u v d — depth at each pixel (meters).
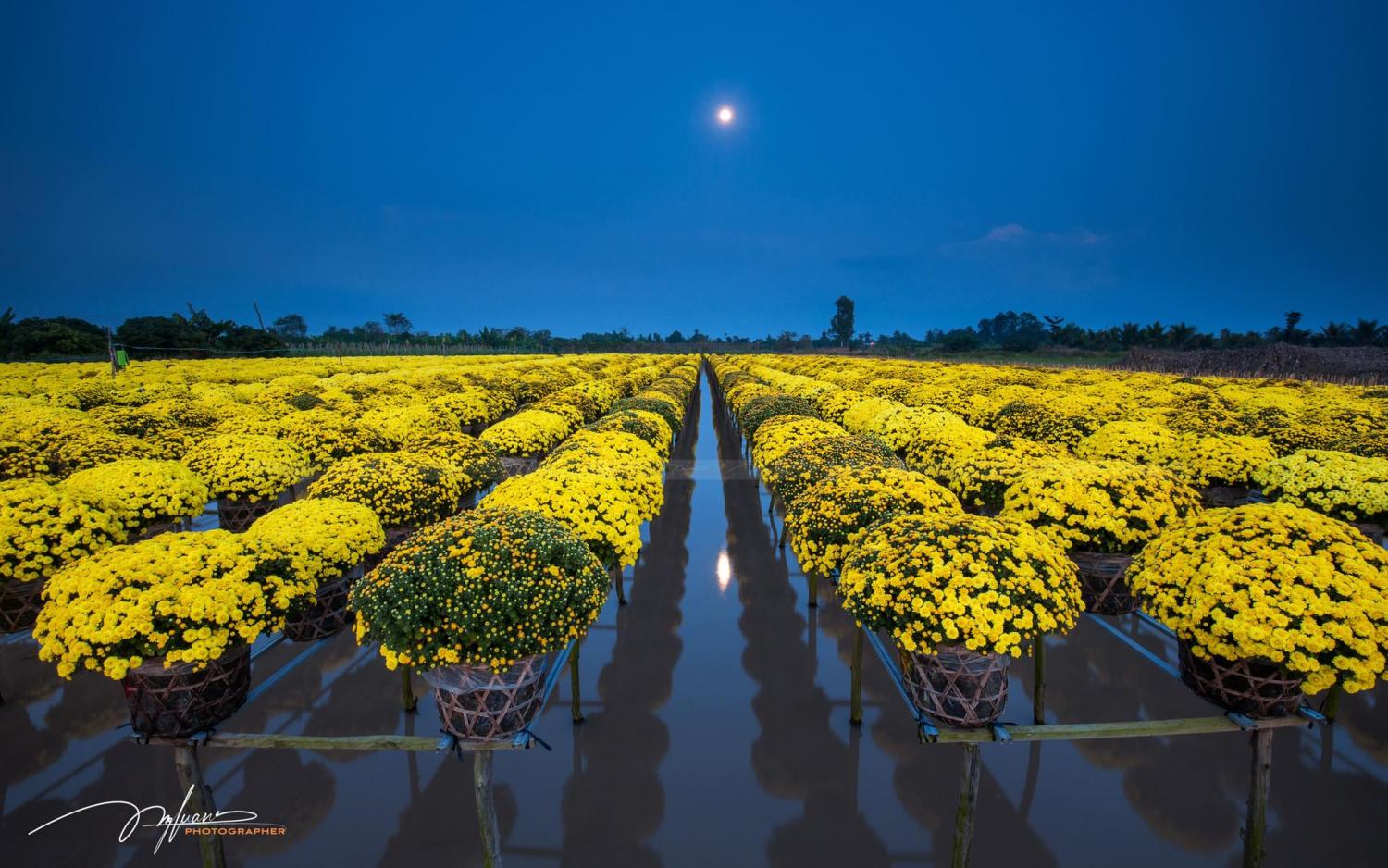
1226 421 10.60
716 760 5.08
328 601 5.12
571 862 4.14
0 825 4.40
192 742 3.72
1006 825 4.43
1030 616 3.64
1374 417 11.15
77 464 7.88
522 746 3.72
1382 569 3.62
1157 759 5.04
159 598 3.59
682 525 10.80
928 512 5.62
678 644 6.86
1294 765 4.91
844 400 14.60
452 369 29.16
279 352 39.84
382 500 6.46
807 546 5.63
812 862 4.15
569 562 4.18
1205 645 3.63
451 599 3.72
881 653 4.62
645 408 15.02
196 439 9.76
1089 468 5.84
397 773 4.89
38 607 4.98
